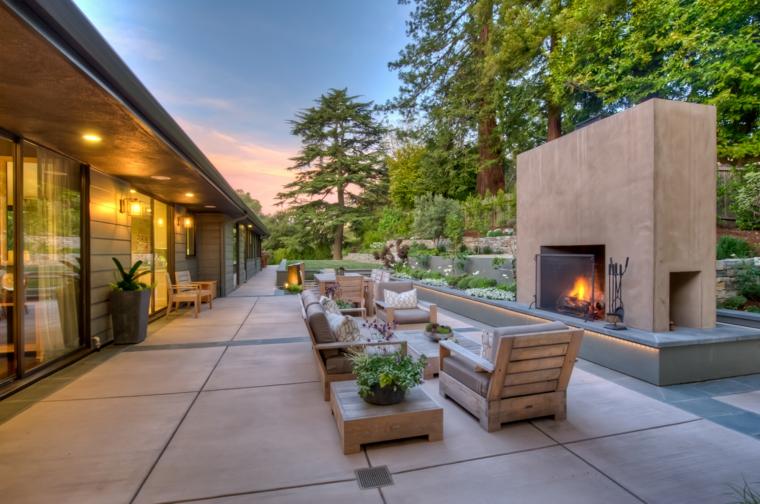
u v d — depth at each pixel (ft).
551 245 19.42
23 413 10.42
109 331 18.30
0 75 8.19
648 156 14.07
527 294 21.17
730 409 10.80
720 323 15.66
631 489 7.18
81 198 16.40
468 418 10.27
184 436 9.18
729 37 22.03
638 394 11.90
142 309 18.39
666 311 14.03
